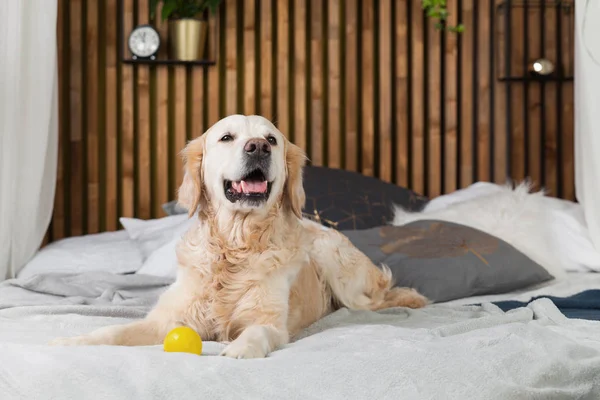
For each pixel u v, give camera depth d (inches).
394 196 138.7
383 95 158.9
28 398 47.6
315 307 88.1
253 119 80.4
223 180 77.8
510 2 158.1
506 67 157.1
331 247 96.3
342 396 49.1
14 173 117.1
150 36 149.8
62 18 152.3
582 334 69.3
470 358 55.0
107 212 153.4
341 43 161.0
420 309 90.2
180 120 154.3
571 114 162.9
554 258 116.3
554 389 52.6
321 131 157.5
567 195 163.0
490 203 124.2
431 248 107.4
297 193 82.4
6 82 115.3
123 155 153.1
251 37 155.9
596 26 124.5
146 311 88.0
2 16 114.7
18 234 121.0
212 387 48.9
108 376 49.8
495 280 103.0
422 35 159.5
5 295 98.6
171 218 133.0
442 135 162.2
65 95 153.3
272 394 49.0
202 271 77.9
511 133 161.5
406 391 49.8
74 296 99.3
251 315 75.9
